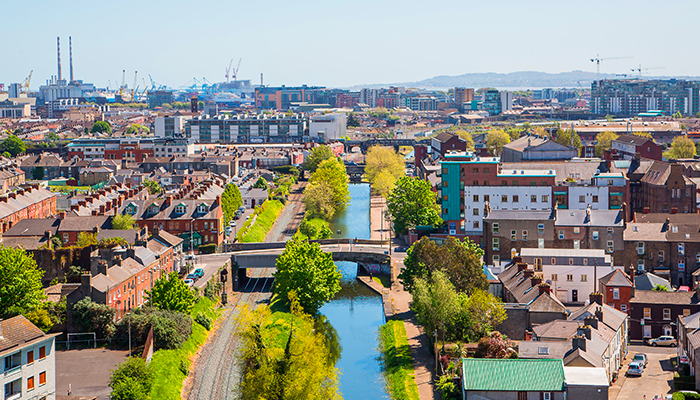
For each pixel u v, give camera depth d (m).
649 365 154.38
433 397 148.00
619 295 175.00
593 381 127.00
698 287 176.25
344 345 182.75
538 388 127.25
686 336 148.00
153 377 140.12
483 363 132.25
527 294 172.75
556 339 148.00
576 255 196.62
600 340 144.62
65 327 160.75
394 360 168.38
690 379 142.25
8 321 116.94
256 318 156.00
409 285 198.88
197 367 161.12
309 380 131.75
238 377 155.75
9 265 159.88
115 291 168.62
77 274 192.75
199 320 184.12
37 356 116.88
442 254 188.25
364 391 155.12
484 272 197.25
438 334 167.50
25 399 114.50
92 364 147.50
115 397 129.25
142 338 158.38
